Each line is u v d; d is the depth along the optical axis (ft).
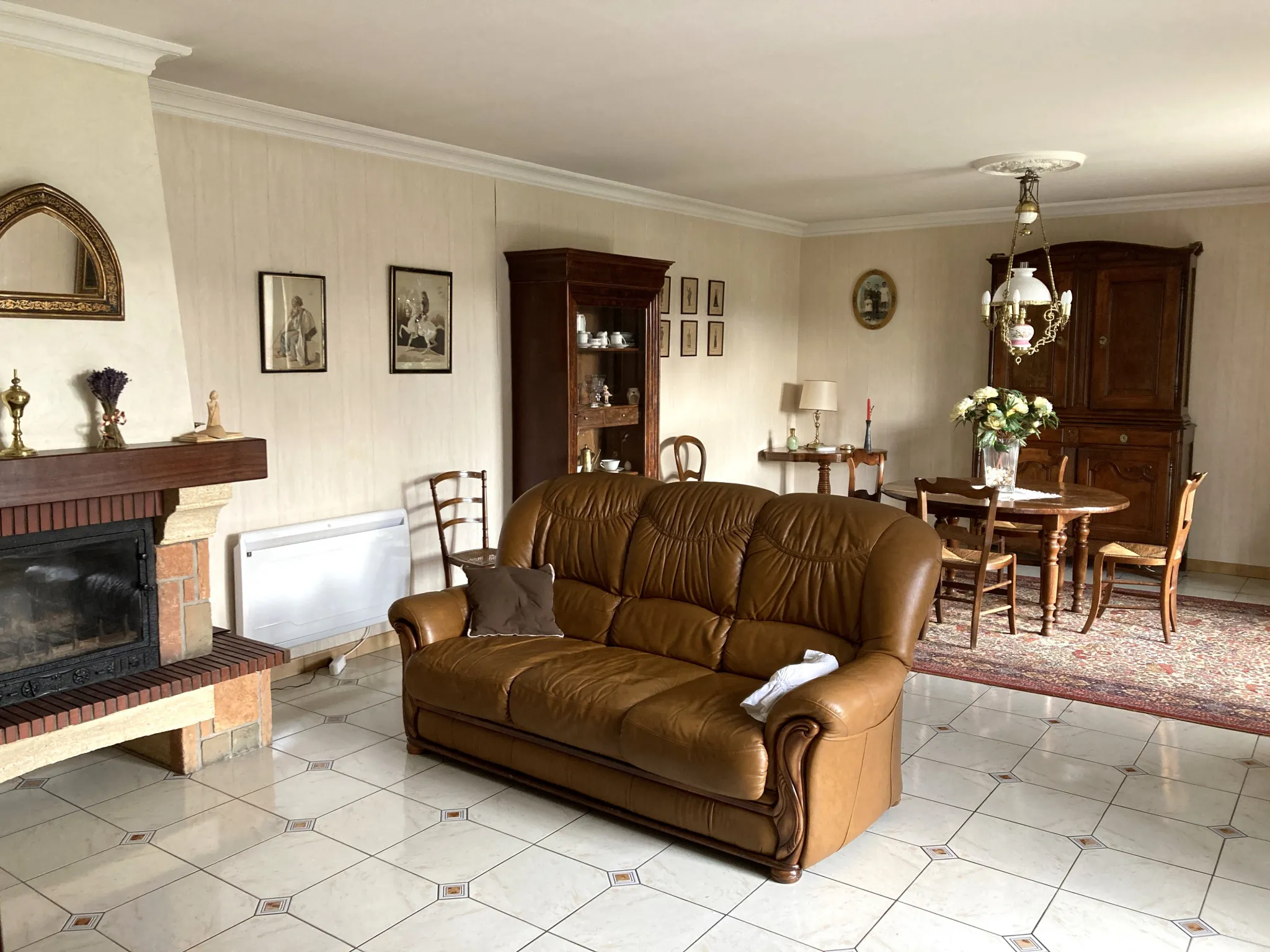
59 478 9.95
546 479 18.34
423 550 17.20
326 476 15.44
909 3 9.69
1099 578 17.21
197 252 13.39
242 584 14.05
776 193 21.71
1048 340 21.26
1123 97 13.30
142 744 12.28
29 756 9.98
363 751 12.53
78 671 10.74
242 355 14.07
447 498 17.56
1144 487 21.65
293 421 14.87
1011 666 15.66
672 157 17.57
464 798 11.21
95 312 10.72
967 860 9.73
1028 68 11.95
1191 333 21.86
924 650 16.53
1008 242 24.02
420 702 12.17
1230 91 13.02
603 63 11.76
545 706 10.75
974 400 18.29
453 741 11.87
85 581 10.91
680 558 12.37
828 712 8.96
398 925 8.63
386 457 16.37
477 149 16.93
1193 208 21.66
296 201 14.60
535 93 13.15
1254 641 16.90
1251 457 21.68
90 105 10.66
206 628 12.03
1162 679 15.02
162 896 9.10
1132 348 21.59
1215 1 9.61
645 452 19.67
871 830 10.36
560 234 19.43
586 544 13.24
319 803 11.04
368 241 15.72
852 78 12.39
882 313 26.00
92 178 10.71
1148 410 21.52
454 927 8.61
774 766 9.25
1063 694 14.40
